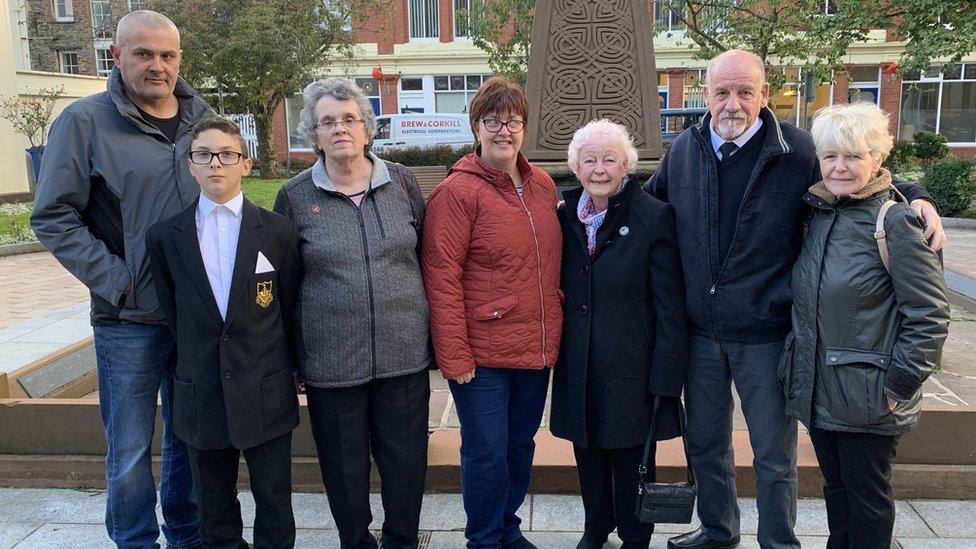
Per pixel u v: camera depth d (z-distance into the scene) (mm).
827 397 2209
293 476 3230
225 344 2283
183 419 2344
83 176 2410
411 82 23812
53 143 2389
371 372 2402
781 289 2375
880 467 2199
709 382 2525
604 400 2473
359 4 19016
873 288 2123
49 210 2367
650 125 5141
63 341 5102
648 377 2488
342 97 2334
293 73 17516
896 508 2938
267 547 2473
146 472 2580
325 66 20641
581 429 2494
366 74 23641
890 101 22438
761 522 2508
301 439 3250
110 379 2533
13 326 5574
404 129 19078
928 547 2670
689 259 2465
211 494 2410
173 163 2500
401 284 2434
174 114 2580
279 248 2348
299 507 3104
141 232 2447
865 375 2123
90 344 4539
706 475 2621
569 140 5160
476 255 2477
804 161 2352
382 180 2453
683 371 2475
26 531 2928
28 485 3289
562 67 5113
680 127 17234
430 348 2570
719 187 2416
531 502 3100
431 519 2980
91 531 2930
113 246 2486
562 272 2574
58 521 3004
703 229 2426
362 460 2490
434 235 2469
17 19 24562
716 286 2426
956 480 2977
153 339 2533
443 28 23312
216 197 2299
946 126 22375
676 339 2455
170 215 2471
